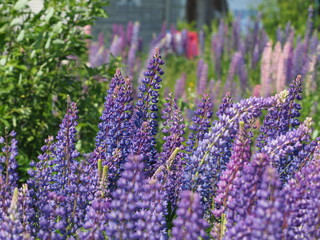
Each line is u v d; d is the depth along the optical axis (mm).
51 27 4277
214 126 3289
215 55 8680
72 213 3139
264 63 6855
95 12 4527
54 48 4387
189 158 3307
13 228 2877
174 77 8805
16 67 4363
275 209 2678
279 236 2691
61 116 4484
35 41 4277
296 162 3213
